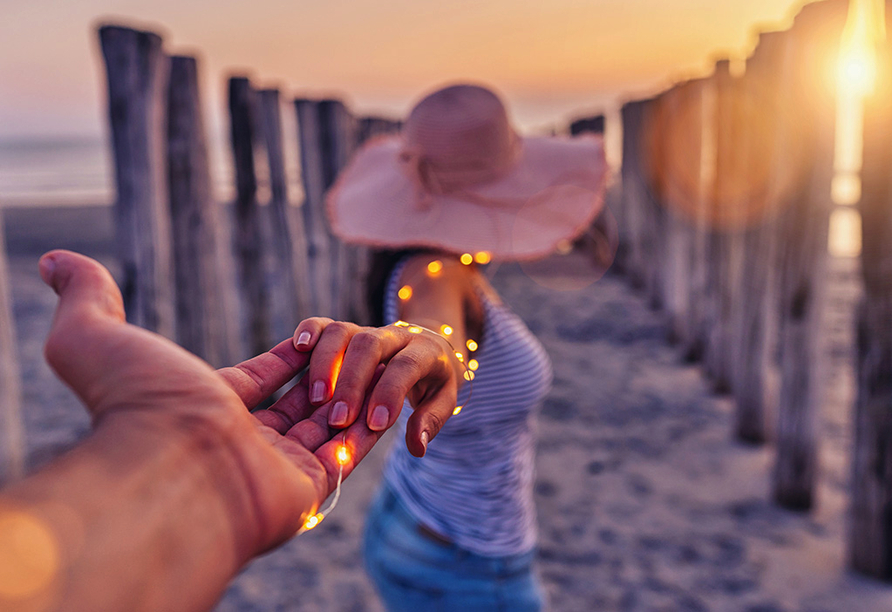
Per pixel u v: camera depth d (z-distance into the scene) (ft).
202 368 1.24
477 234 4.44
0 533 0.77
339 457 1.72
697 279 19.40
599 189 4.99
